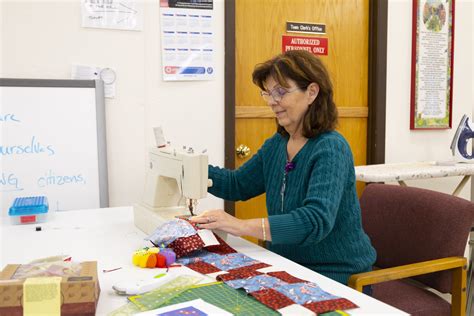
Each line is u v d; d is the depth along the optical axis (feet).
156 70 7.14
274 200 4.97
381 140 9.12
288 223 4.13
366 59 9.14
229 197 5.55
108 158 6.95
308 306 3.02
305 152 4.67
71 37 6.59
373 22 8.98
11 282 2.83
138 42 6.98
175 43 7.22
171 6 7.13
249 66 8.13
